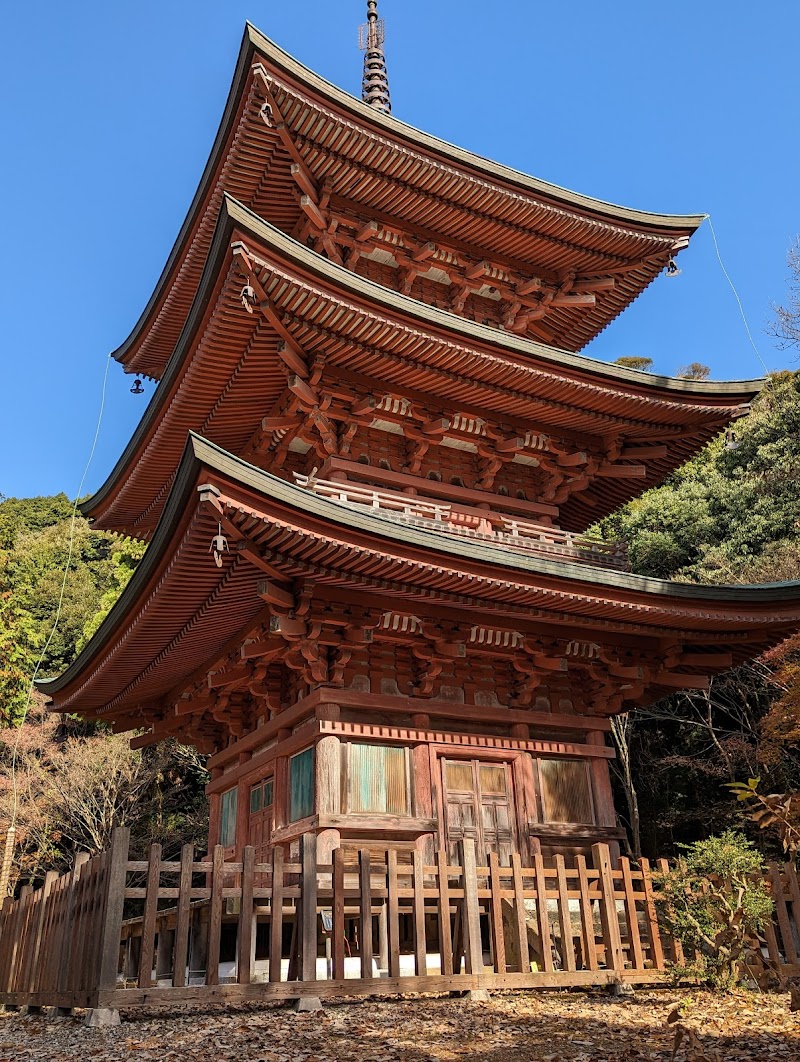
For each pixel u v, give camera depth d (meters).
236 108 18.34
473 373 17.97
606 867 13.33
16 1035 10.62
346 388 17.50
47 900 13.18
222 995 10.31
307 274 15.20
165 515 12.95
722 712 35.03
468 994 11.68
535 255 22.19
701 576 38.00
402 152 19.00
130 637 16.27
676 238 22.22
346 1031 9.47
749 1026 9.93
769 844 29.16
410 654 16.66
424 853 15.32
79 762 39.88
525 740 17.28
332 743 15.08
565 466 20.70
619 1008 11.16
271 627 14.44
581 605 16.14
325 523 13.25
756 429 45.50
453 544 14.41
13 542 68.31
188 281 21.78
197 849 41.62
